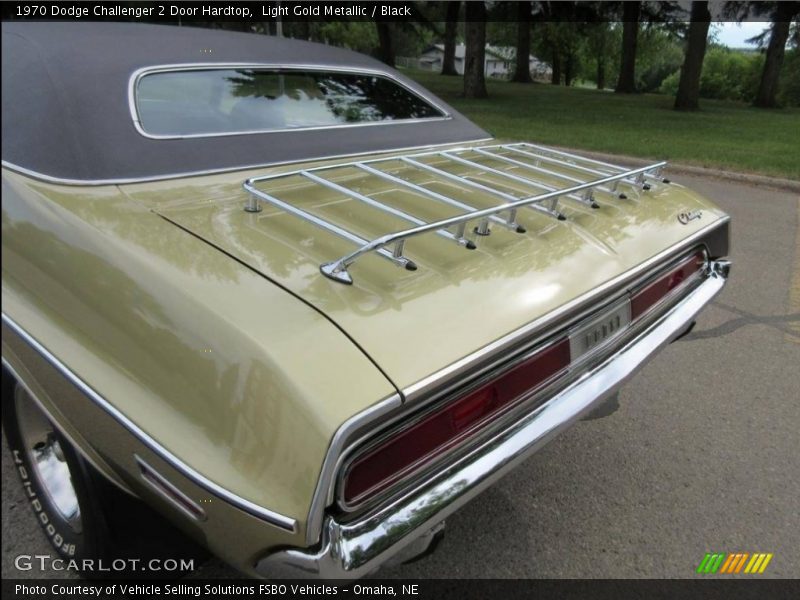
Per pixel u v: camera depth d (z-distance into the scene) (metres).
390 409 1.24
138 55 2.17
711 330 3.77
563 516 2.32
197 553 1.86
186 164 1.98
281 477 1.19
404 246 1.66
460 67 63.38
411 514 1.34
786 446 2.71
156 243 1.53
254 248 1.53
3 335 1.81
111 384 1.45
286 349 1.24
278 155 2.22
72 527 1.92
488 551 2.15
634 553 2.16
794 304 4.14
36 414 2.06
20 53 2.08
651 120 14.68
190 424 1.31
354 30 44.34
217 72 2.33
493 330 1.46
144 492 1.48
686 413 2.95
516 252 1.74
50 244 1.67
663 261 2.10
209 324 1.31
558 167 2.66
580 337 1.79
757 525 2.29
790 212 6.38
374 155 2.48
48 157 1.83
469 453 1.49
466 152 2.72
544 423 1.64
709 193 7.20
